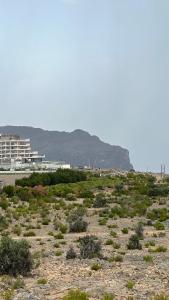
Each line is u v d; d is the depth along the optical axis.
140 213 58.94
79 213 56.47
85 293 17.52
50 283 20.80
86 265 24.97
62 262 26.16
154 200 76.06
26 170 173.88
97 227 47.22
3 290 19.42
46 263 25.91
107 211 59.44
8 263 22.77
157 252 30.64
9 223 49.88
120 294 17.91
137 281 20.48
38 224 49.09
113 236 39.66
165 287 19.12
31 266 23.39
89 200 75.19
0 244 24.03
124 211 59.38
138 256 28.38
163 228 46.00
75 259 27.22
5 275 22.28
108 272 22.84
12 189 81.25
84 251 28.05
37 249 32.28
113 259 26.67
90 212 60.84
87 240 28.89
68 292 18.08
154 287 19.14
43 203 70.62
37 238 39.16
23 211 60.62
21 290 19.34
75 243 35.84
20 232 42.38
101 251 30.02
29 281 21.47
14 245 23.52
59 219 53.78
